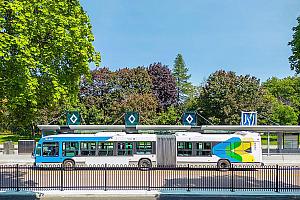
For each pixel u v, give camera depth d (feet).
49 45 59.72
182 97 364.58
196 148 115.96
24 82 55.26
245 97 219.41
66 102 65.51
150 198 72.02
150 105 230.27
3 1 53.16
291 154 153.17
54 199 71.36
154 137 115.85
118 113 220.64
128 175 96.68
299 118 275.59
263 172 100.73
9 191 75.56
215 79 224.12
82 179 91.35
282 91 303.27
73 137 115.03
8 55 53.47
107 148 115.24
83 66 63.67
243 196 72.84
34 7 57.00
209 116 220.64
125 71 256.52
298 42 62.23
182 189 78.54
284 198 71.82
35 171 102.47
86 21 65.87
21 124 67.26
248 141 115.75
